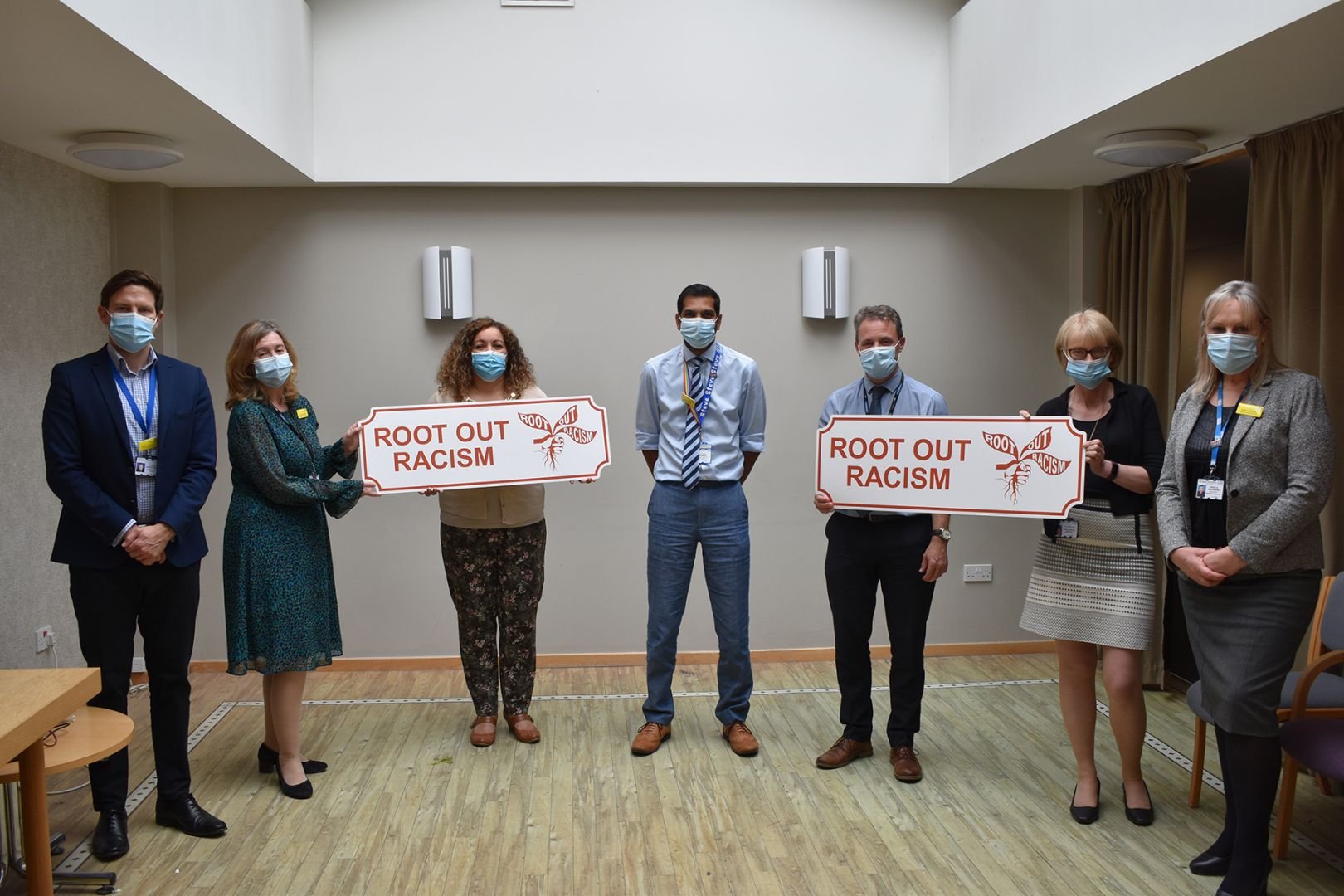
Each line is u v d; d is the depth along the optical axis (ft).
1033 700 14.19
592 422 12.12
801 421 16.15
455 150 15.24
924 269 16.22
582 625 16.10
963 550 16.53
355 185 15.42
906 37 15.65
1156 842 9.78
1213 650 8.63
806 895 8.86
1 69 9.79
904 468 10.94
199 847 9.79
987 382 16.40
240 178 14.82
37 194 13.09
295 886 9.07
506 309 15.78
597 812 10.55
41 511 13.09
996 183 15.79
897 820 10.32
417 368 15.72
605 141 15.35
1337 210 11.28
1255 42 9.25
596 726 13.21
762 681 15.19
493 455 11.94
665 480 12.09
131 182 14.99
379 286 15.67
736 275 15.98
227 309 15.53
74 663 13.93
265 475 10.39
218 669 15.69
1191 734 12.75
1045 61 12.74
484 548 12.33
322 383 15.67
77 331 14.03
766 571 16.25
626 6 15.30
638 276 15.88
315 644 10.78
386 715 13.73
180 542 9.77
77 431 9.41
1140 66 10.84
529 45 15.24
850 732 11.89
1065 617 10.13
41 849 7.09
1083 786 10.34
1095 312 9.96
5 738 6.03
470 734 12.70
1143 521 9.87
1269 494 8.32
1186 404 8.95
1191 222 16.42
